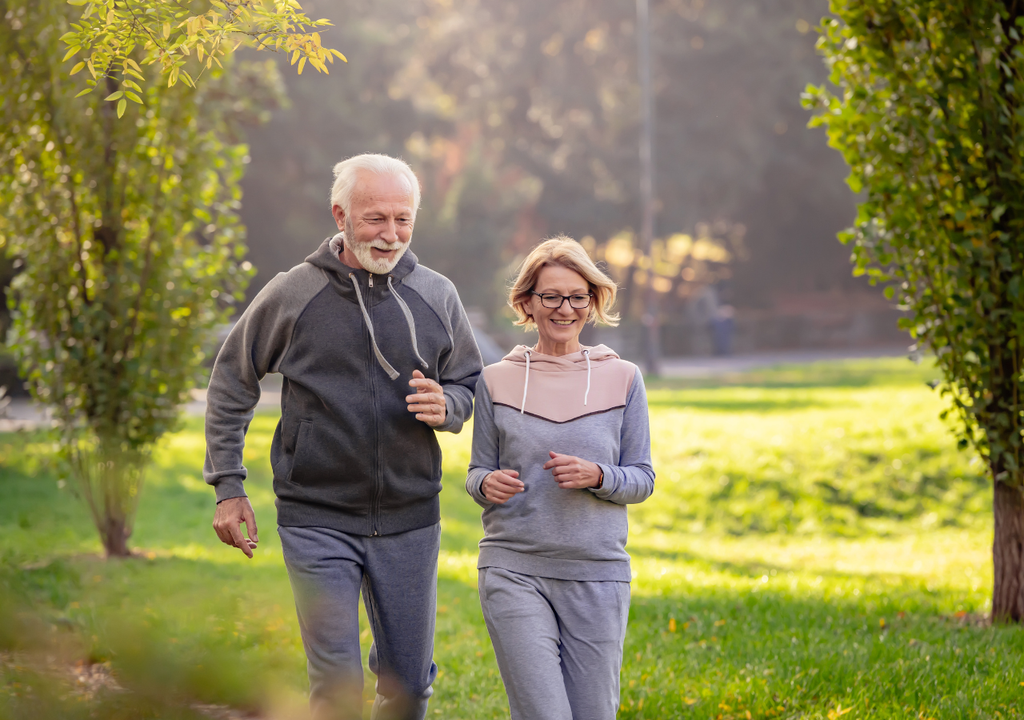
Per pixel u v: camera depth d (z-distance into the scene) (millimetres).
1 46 8539
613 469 3730
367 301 4062
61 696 3168
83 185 9086
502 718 5266
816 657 5988
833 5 7031
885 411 16906
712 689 5465
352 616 3986
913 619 7082
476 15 50969
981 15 6570
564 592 3762
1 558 7934
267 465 13922
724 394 23562
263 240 39781
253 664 3410
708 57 47844
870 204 7109
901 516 12789
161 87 8852
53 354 9172
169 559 8945
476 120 52406
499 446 3957
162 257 9375
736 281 56156
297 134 39031
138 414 9305
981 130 6645
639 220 51312
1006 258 6473
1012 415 6711
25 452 12344
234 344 4172
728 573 9672
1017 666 5715
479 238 45188
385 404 4059
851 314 51938
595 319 4098
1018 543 6832
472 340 4344
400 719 4281
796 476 13781
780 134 49719
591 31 50969
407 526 4152
